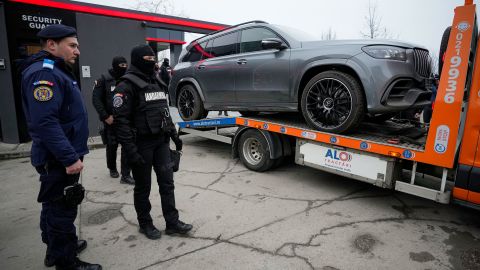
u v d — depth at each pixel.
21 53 6.57
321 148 3.96
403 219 3.34
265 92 4.53
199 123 5.78
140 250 2.76
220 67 5.18
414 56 3.49
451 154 2.80
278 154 4.66
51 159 2.13
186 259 2.62
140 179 2.81
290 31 4.53
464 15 2.66
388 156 3.30
